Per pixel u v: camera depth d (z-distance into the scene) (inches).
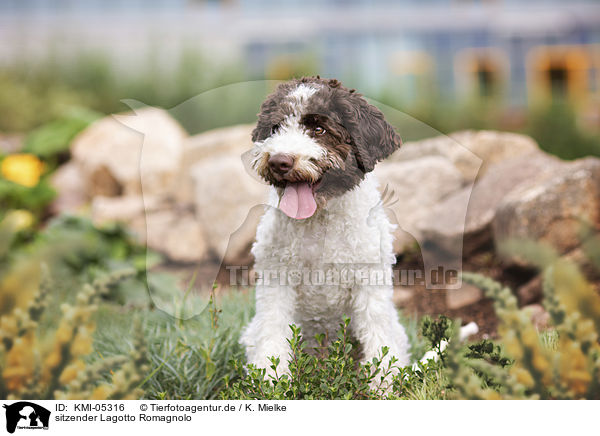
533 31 529.3
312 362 145.4
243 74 445.1
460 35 526.6
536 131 402.9
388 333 148.9
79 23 501.4
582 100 460.4
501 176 249.8
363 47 515.5
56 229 243.4
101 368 132.0
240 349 168.4
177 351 161.2
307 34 511.5
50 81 451.5
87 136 366.6
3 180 317.7
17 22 501.4
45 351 125.4
